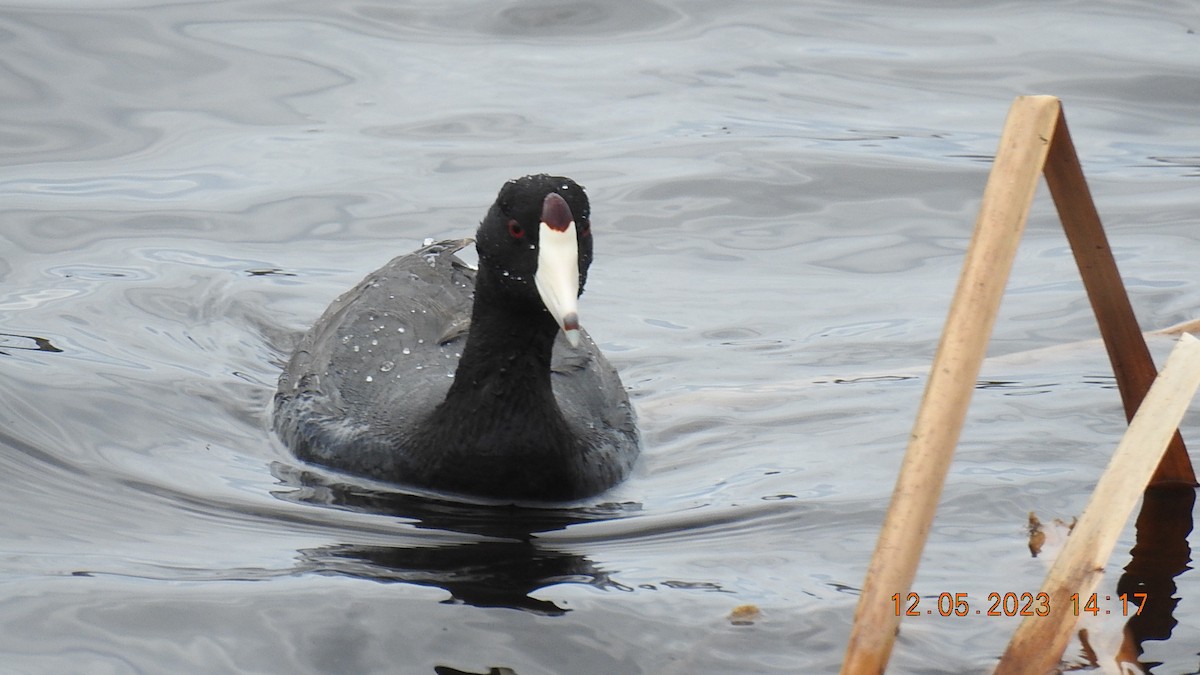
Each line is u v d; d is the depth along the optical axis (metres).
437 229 14.66
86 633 7.41
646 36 19.91
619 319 13.38
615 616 7.76
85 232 14.40
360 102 17.56
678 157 16.39
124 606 7.71
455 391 10.09
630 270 14.34
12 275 13.44
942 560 8.48
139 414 11.01
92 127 16.55
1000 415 11.07
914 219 15.31
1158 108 17.59
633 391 12.12
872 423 11.16
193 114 17.00
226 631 7.47
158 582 8.05
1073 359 12.21
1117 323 8.65
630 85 18.33
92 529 8.90
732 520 9.40
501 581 8.27
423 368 11.08
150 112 16.98
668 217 15.26
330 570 8.36
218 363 12.28
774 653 7.37
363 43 19.16
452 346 11.41
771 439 11.00
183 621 7.57
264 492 9.89
